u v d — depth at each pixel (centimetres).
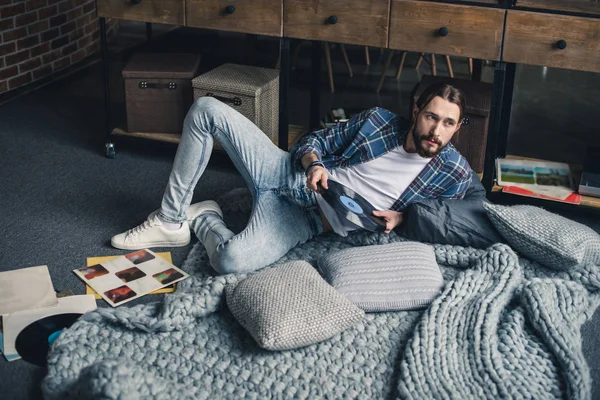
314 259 281
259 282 241
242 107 347
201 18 338
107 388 194
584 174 320
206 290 247
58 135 399
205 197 337
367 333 239
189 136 279
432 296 251
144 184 349
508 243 277
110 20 555
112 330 235
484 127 326
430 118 260
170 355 228
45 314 248
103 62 362
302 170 285
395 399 214
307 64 523
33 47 464
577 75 519
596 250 268
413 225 279
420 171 279
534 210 278
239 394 216
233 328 240
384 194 282
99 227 310
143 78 362
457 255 274
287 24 327
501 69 306
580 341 237
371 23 315
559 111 450
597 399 224
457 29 304
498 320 243
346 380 221
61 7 483
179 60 379
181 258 290
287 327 225
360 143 281
